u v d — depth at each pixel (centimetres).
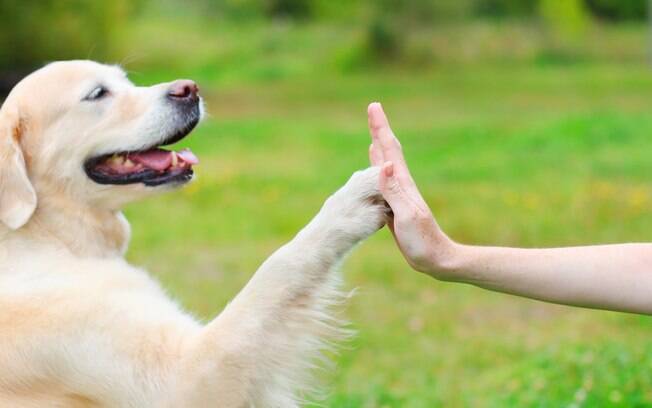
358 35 4072
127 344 379
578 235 1182
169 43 4016
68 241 432
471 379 720
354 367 752
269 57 3903
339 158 1845
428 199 1399
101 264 420
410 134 2123
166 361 377
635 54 4053
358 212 388
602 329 831
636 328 824
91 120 439
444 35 4031
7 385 387
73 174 436
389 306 923
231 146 2033
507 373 712
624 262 346
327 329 392
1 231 415
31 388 388
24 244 418
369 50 3925
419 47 3953
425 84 3369
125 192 444
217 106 2836
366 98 3022
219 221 1316
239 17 4625
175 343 379
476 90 3147
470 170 1617
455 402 661
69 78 441
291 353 384
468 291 973
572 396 616
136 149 444
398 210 347
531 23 4238
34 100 435
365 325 864
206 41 4097
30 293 396
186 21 4544
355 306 922
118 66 470
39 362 385
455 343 813
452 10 4025
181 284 995
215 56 3872
